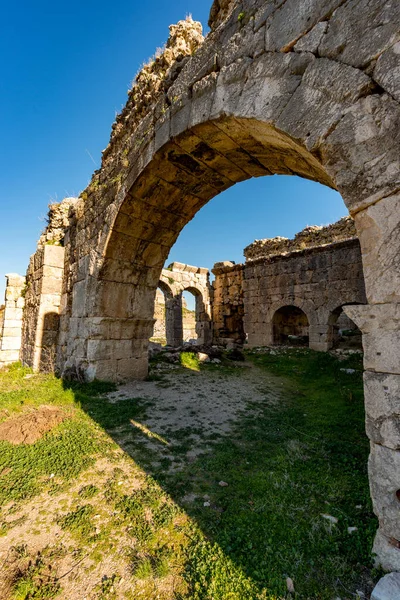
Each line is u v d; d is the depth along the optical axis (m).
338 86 2.58
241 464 3.57
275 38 3.27
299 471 3.38
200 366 10.34
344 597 1.85
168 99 5.14
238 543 2.29
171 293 19.27
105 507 2.78
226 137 4.43
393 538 1.95
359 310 2.23
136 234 7.18
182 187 6.26
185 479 3.24
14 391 6.30
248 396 6.85
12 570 2.09
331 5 2.75
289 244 17.83
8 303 12.85
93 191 8.32
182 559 2.20
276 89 3.16
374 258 2.21
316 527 2.42
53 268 10.66
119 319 7.46
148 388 7.03
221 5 4.77
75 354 7.93
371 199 2.26
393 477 1.96
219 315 19.91
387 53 2.29
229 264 19.69
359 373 8.70
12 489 3.01
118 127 7.75
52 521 2.60
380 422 2.06
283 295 14.80
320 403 6.32
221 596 1.87
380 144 2.26
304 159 3.82
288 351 13.30
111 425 4.65
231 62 3.84
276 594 1.86
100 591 1.94
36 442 3.96
